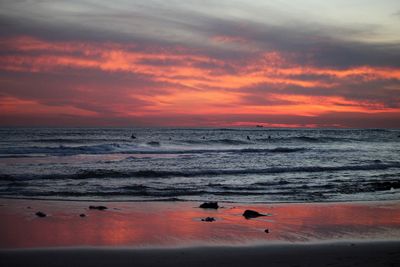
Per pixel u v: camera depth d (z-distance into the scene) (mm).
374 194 16438
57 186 16500
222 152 38062
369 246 8773
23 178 18094
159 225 10531
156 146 44844
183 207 13133
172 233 9703
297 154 35156
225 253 8125
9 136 62344
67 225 10266
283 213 12438
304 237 9570
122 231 9805
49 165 23578
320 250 8414
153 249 8328
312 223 11102
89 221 10781
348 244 8961
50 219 10891
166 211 12406
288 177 20797
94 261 7457
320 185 18406
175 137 70250
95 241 8852
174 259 7645
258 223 11008
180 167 23578
